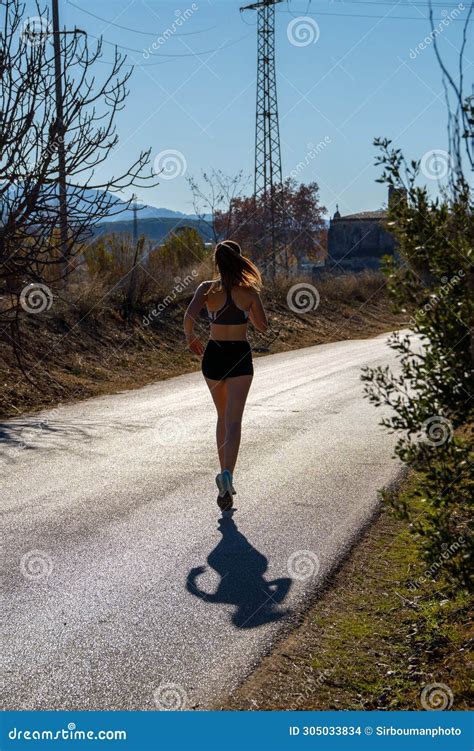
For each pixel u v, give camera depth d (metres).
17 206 10.98
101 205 11.27
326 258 80.50
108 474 8.22
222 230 36.84
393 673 4.25
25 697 3.89
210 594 5.21
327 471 8.49
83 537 6.23
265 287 31.97
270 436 10.32
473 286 3.54
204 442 9.85
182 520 6.73
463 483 3.74
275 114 44.53
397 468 8.58
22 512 6.86
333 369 18.09
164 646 4.47
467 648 4.42
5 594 5.11
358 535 6.42
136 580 5.40
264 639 4.59
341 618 4.92
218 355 7.06
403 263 3.70
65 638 4.53
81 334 17.83
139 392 14.49
